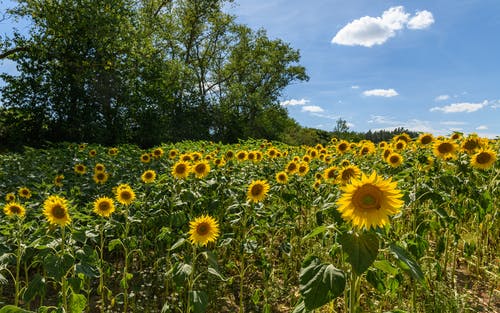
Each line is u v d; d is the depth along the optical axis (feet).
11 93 69.67
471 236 16.62
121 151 38.68
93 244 17.26
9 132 71.10
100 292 13.05
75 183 24.94
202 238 9.78
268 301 13.44
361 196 5.96
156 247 15.57
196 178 16.72
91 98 74.18
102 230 13.62
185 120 97.91
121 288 14.76
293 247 16.15
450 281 14.07
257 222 14.52
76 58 72.74
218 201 15.28
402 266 6.37
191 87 104.78
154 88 82.84
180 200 15.33
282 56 138.51
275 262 16.70
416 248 10.15
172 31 105.81
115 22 71.20
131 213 15.72
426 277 13.05
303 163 19.20
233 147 45.65
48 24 70.49
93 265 10.65
